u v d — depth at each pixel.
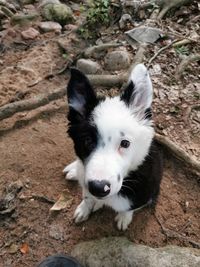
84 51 0.59
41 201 0.43
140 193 0.37
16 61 0.60
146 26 0.62
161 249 0.38
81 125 0.33
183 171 0.46
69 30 0.66
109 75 0.55
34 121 0.51
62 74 0.57
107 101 0.34
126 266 0.36
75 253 0.38
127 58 0.57
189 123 0.50
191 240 0.40
